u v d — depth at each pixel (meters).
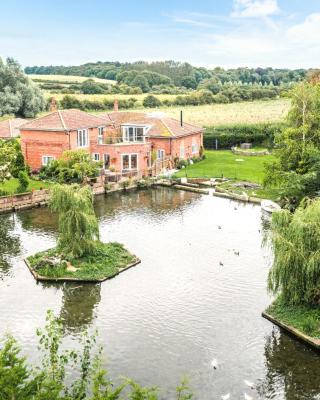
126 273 30.41
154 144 64.00
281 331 23.58
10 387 13.53
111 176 55.75
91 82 133.75
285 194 40.28
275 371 20.62
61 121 57.84
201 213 44.25
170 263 32.03
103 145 59.06
